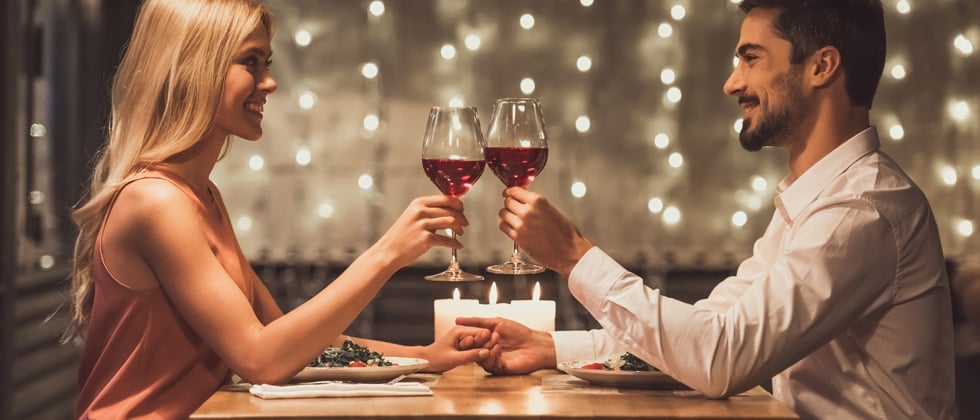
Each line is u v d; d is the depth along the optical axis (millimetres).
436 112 1695
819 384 1789
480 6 4582
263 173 4645
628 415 1431
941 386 1773
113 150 1784
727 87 1884
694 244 4609
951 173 4445
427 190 4641
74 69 4477
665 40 4574
